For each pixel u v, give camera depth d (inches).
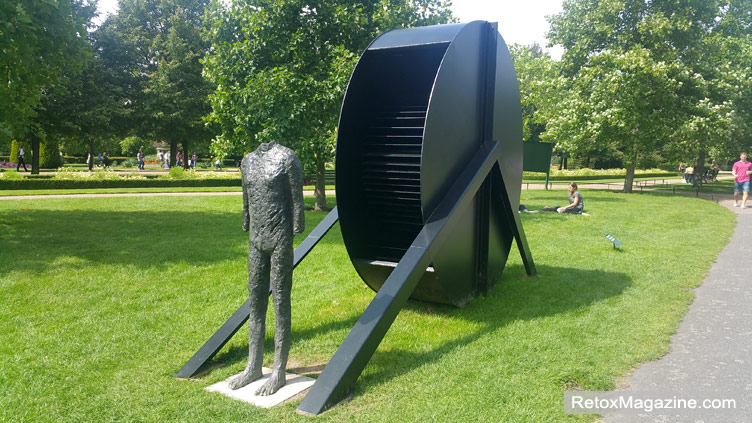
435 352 202.7
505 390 168.1
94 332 230.8
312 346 215.8
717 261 371.6
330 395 158.4
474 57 244.7
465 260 258.5
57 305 267.9
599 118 904.3
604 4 988.6
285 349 175.9
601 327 229.9
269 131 563.2
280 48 602.2
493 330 227.8
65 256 374.9
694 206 743.1
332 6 596.4
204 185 1106.7
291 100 574.6
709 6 959.0
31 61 424.2
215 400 165.5
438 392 167.3
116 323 242.4
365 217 261.1
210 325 241.3
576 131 967.0
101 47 1478.8
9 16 386.0
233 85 630.5
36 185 978.1
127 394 171.0
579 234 490.0
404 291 187.2
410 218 252.1
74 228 498.9
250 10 633.6
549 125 1010.1
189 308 266.7
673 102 928.3
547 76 1023.0
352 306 269.6
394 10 592.4
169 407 161.2
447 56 217.2
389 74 263.0
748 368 190.2
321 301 280.5
